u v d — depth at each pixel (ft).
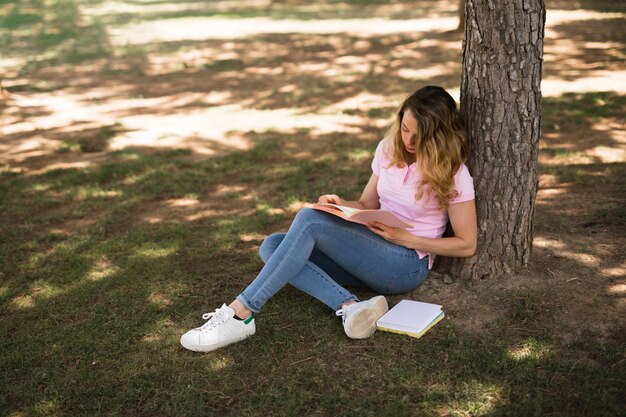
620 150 20.54
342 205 11.94
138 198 18.84
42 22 69.67
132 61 44.62
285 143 23.80
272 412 9.27
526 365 9.90
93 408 9.55
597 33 45.73
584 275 12.34
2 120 29.14
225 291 12.99
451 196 10.88
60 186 20.02
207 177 20.45
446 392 9.40
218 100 31.78
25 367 10.64
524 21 10.93
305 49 46.91
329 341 10.94
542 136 22.82
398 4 77.15
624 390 9.17
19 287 13.60
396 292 11.92
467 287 12.21
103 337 11.49
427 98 10.61
